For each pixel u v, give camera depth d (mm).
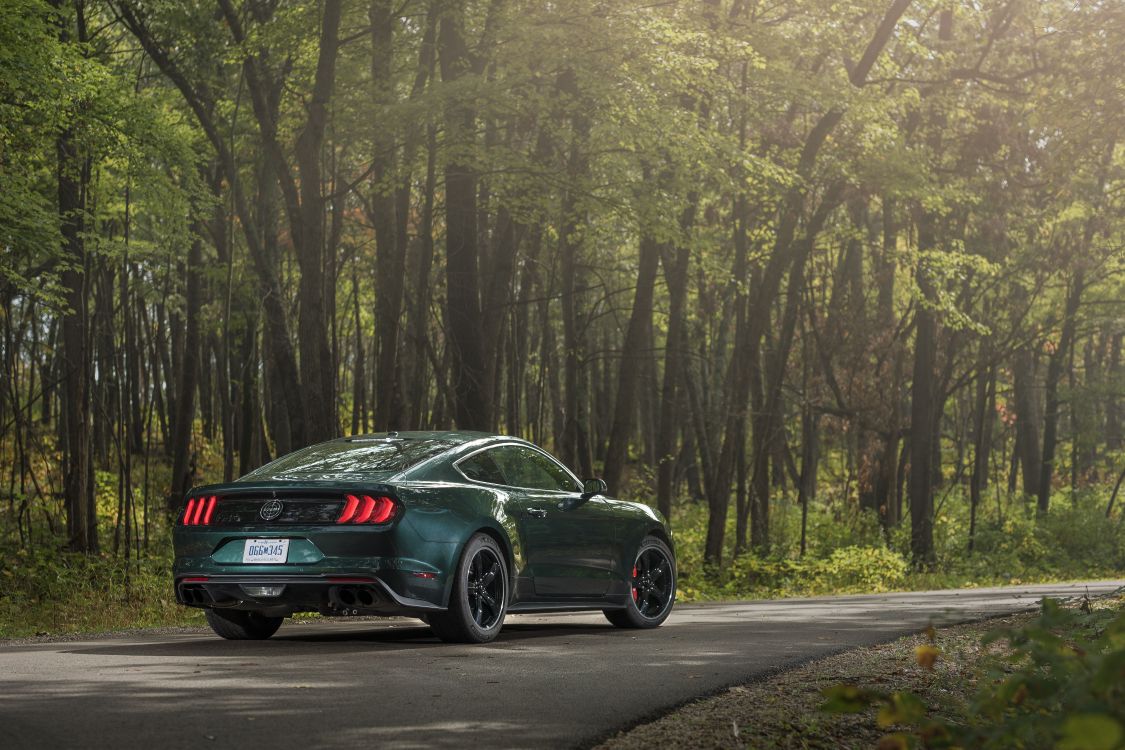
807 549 28422
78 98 16625
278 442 28906
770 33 21094
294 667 6793
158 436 40344
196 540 8086
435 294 27109
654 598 10219
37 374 37469
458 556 8094
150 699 5598
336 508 7859
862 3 22781
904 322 31484
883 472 33406
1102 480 50250
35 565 16531
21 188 16844
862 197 28875
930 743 3527
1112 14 21469
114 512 24094
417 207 27750
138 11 19953
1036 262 32438
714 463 32906
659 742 4867
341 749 4555
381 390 19359
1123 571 33812
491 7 17672
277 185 25469
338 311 36719
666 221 18516
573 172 18859
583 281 31266
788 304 26484
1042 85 24359
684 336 33312
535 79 17688
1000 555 32469
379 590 7766
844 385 32406
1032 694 3465
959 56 26953
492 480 8750
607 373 41000
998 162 28344
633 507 10008
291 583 7801
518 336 32875
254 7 19969
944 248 29984
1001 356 33500
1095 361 51562
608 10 17109
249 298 26906
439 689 6031
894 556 25094
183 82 20219
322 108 17562
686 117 18141
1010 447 57375
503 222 24375
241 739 4699
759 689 6289
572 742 4797
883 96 22516
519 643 8359
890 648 8336
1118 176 31875
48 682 6141
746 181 20906
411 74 20828
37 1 15289
